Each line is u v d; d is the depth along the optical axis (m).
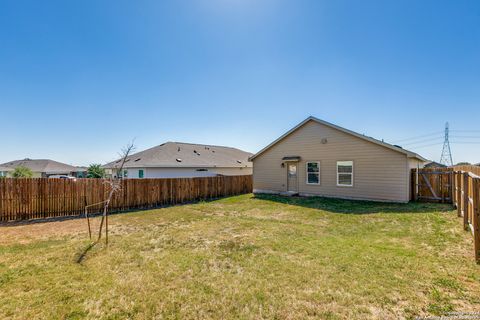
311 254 4.81
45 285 3.70
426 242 5.43
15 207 9.01
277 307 3.02
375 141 11.83
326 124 13.62
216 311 2.98
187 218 8.98
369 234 6.30
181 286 3.63
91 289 3.57
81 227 7.89
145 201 11.80
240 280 3.77
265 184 16.80
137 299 3.29
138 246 5.64
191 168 20.70
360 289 3.37
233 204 12.45
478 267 4.00
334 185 13.47
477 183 4.22
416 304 2.99
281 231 6.78
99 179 10.57
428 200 11.29
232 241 5.91
